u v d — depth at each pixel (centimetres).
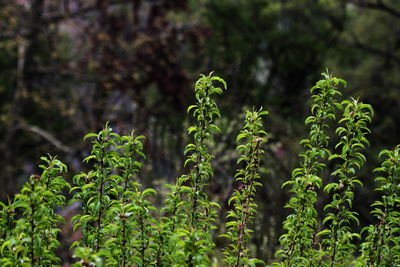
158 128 1140
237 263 340
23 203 277
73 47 1722
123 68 1420
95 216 321
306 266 331
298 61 1467
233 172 712
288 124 997
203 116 333
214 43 1446
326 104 330
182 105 1358
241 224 345
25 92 1397
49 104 1489
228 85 1312
